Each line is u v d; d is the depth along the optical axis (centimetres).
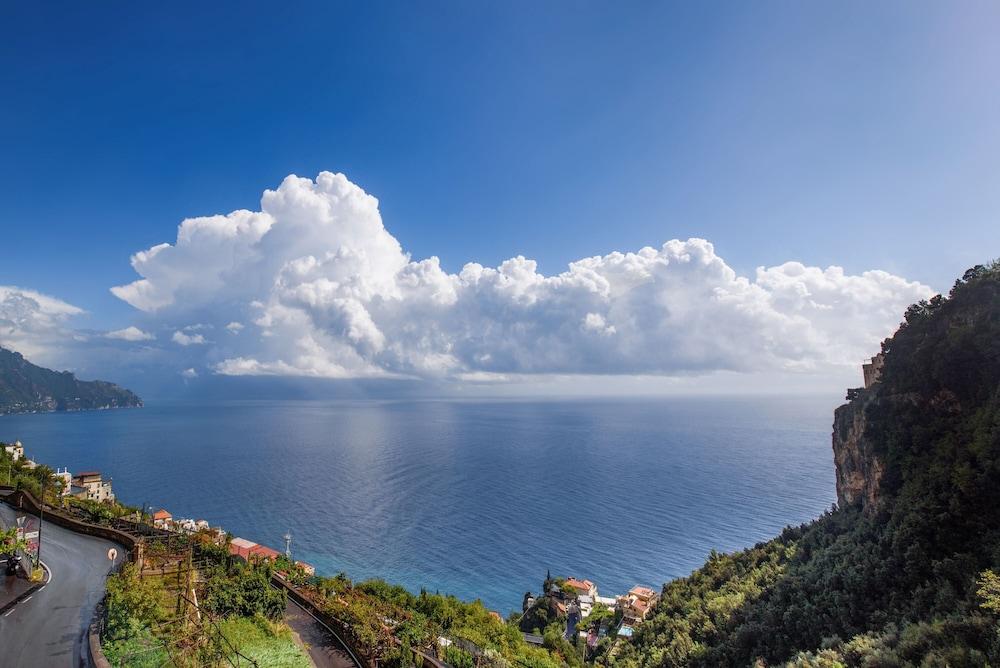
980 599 3136
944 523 4091
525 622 9894
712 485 19900
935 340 5359
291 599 4116
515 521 15412
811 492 18350
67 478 11181
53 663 2462
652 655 5875
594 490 19325
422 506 16750
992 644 2691
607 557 12925
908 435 5284
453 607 6253
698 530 14550
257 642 3148
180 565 3569
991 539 3750
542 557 12900
